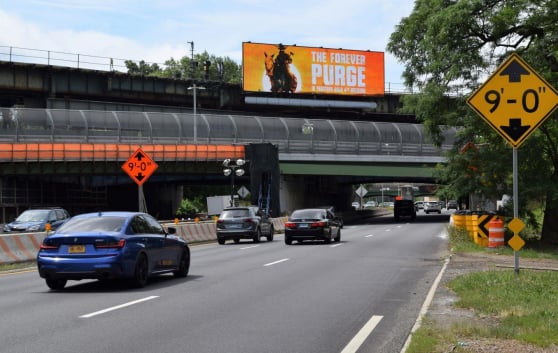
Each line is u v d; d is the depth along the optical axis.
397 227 51.97
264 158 57.12
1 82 70.25
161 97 82.88
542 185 25.83
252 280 15.61
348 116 98.81
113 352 7.81
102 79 77.00
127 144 53.59
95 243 13.80
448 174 28.23
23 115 53.94
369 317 10.30
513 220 13.38
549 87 12.28
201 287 14.33
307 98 91.44
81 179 66.88
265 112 94.44
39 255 14.00
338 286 14.34
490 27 25.58
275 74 88.81
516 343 7.70
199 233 35.81
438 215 91.38
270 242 33.50
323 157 61.88
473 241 27.39
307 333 8.99
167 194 79.12
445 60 26.23
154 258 14.96
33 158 50.78
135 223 14.85
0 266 20.91
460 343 7.68
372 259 21.56
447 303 11.23
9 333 9.05
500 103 12.50
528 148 25.84
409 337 8.27
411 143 63.91
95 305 11.74
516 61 12.45
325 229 29.80
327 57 91.06
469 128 26.73
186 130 60.09
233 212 33.25
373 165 63.44
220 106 88.56
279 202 57.84
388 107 95.62
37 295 13.43
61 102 73.62
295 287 14.19
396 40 28.25
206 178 66.75
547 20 24.77
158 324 9.73
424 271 17.58
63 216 35.44
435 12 26.83
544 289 12.10
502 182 27.28
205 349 7.98
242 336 8.79
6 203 55.12
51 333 9.04
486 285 12.79
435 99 26.86
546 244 26.53
